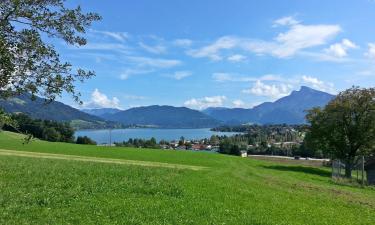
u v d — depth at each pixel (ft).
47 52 56.29
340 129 271.49
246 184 126.11
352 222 76.18
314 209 86.63
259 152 541.34
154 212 66.39
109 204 70.08
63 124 505.25
